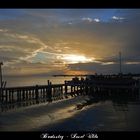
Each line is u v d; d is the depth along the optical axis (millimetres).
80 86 51906
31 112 30812
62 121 25359
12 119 26672
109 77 47938
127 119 26094
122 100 40250
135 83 46594
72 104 37750
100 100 41281
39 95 48594
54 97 48000
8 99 41531
